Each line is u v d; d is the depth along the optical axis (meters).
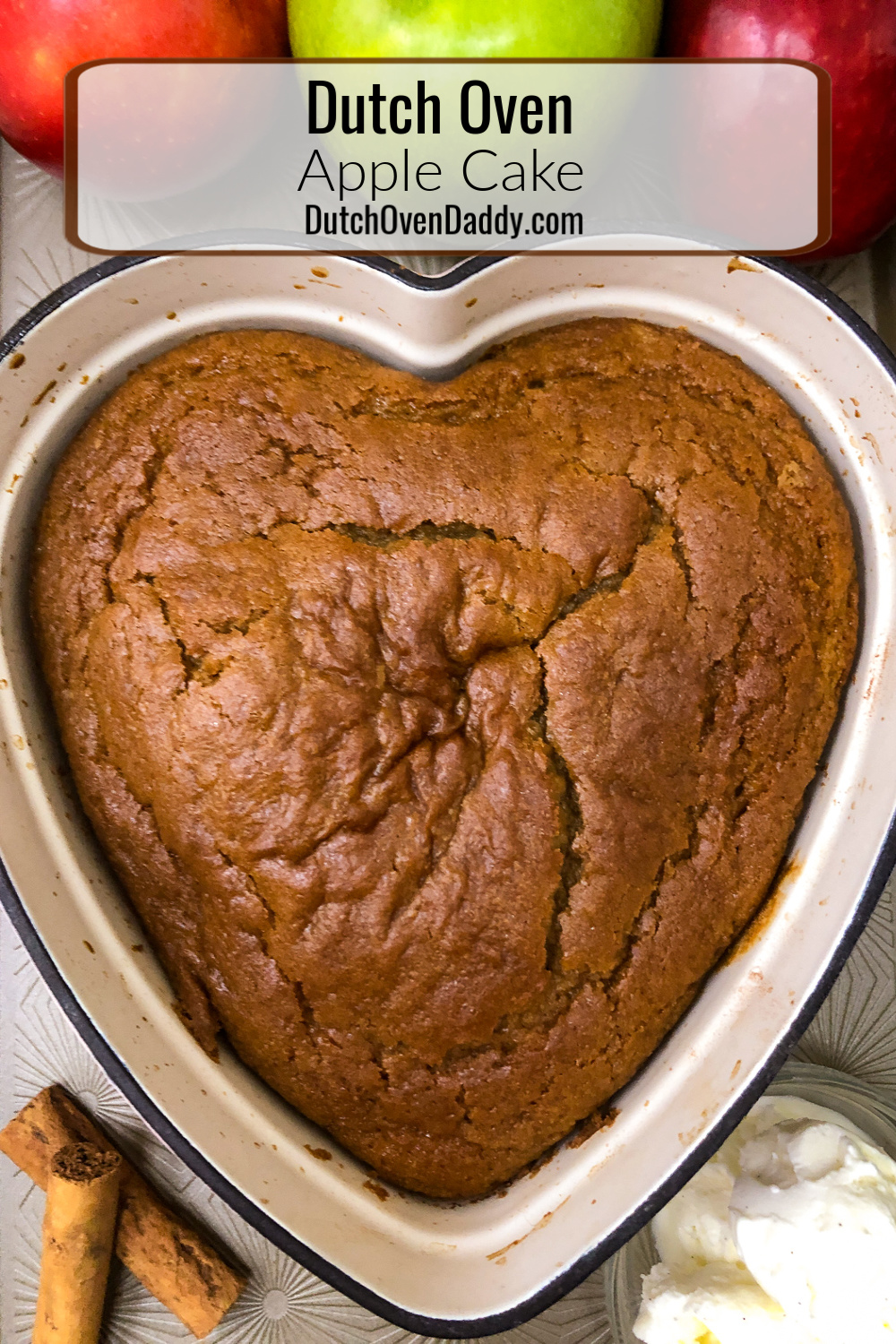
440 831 0.34
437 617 0.34
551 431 0.35
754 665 0.35
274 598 0.34
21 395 0.35
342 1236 0.33
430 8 0.33
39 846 0.34
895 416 0.35
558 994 0.34
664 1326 0.36
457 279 0.34
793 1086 0.39
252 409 0.35
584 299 0.36
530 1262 0.33
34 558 0.35
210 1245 0.38
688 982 0.35
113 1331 0.39
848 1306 0.34
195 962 0.35
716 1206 0.37
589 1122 0.35
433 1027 0.34
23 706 0.35
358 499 0.35
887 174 0.37
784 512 0.36
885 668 0.36
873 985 0.40
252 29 0.35
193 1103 0.33
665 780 0.34
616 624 0.34
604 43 0.34
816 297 0.35
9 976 0.40
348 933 0.33
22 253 0.40
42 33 0.34
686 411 0.36
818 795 0.36
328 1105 0.34
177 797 0.34
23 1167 0.38
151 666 0.34
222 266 0.34
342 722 0.33
